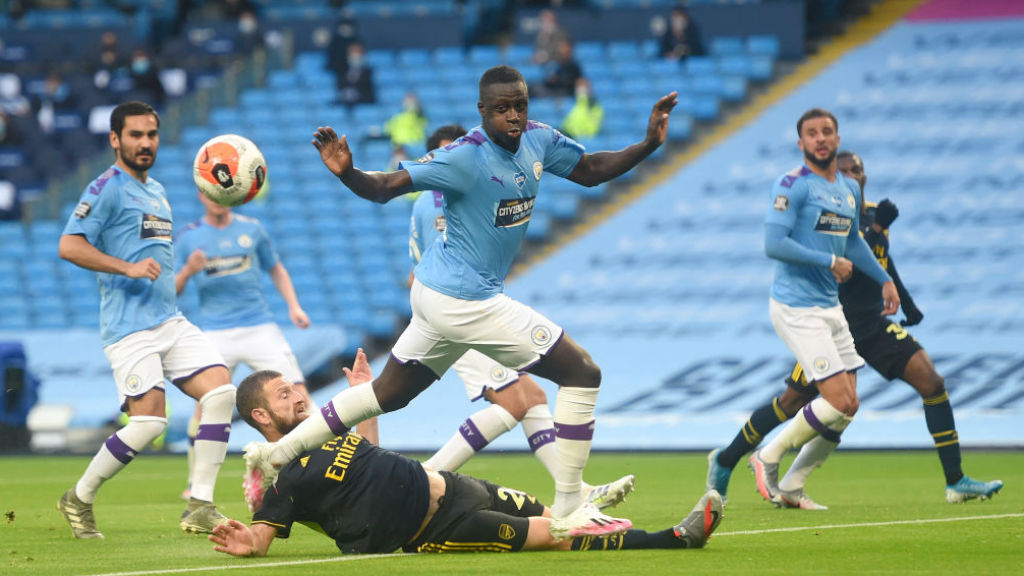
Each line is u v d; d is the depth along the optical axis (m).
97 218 20.64
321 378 55.97
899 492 28.06
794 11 73.75
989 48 72.69
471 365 22.27
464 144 16.27
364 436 18.39
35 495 30.03
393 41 77.31
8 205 68.69
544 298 60.53
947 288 56.16
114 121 21.28
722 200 65.25
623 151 17.62
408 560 15.85
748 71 72.56
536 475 34.88
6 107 75.25
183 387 21.31
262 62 75.75
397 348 16.94
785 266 24.12
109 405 51.19
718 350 53.78
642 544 16.77
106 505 27.44
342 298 59.81
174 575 14.77
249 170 21.02
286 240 63.12
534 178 16.77
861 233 26.41
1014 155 64.06
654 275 60.84
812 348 23.69
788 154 67.31
